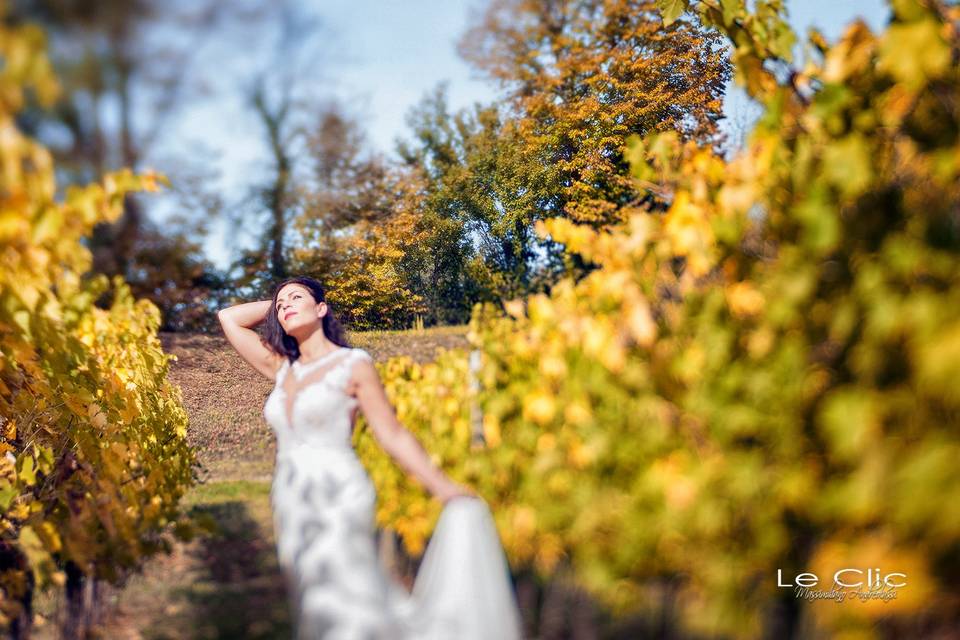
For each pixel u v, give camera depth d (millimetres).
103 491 3164
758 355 1788
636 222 2203
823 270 1734
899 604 1553
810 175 1868
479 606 2316
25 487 3234
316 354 3113
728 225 1964
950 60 1742
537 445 2406
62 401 3225
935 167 1619
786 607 1839
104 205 2111
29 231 1919
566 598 2316
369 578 2553
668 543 1939
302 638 2482
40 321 2389
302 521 2604
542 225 2467
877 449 1507
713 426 1820
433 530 2965
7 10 1670
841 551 1647
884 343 1550
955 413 1457
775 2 2336
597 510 2076
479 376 2732
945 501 1415
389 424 2760
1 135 1662
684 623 2000
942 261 1542
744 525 1828
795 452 1723
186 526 3135
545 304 2379
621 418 2080
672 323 2021
